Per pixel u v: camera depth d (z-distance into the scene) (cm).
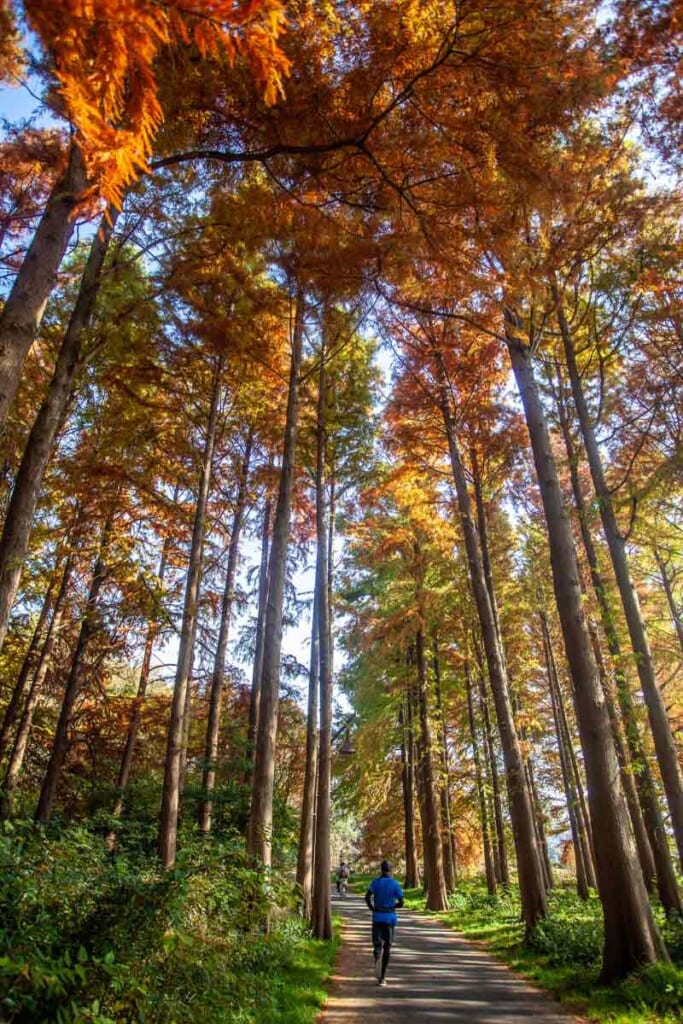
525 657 2175
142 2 191
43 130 684
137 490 1147
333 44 415
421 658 2048
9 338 398
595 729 767
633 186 823
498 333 846
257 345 1009
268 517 1661
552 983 748
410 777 2598
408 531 1712
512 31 391
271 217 570
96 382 937
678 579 1698
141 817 1241
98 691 1466
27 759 1423
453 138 441
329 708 1279
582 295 1085
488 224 480
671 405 1061
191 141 511
